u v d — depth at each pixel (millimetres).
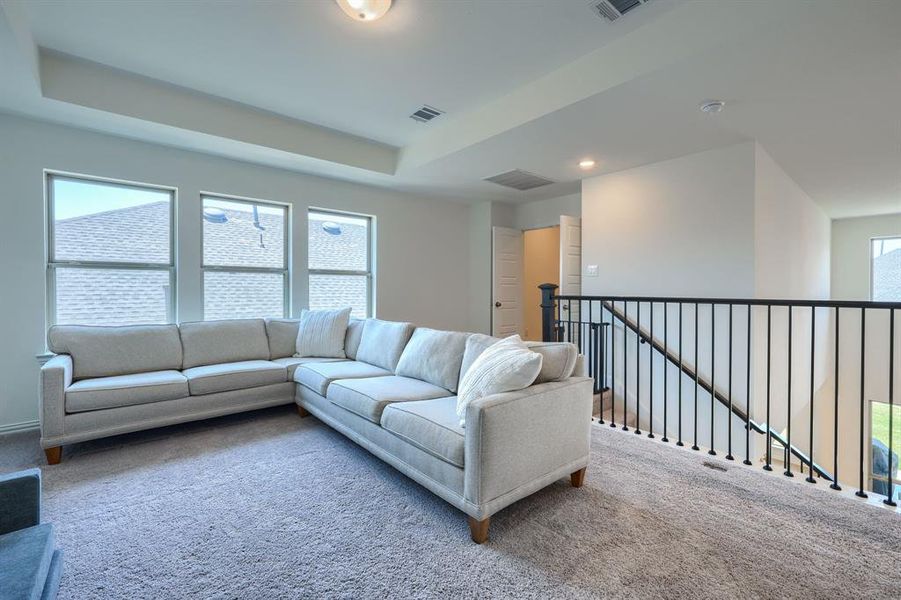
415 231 5516
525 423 1872
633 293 4156
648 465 2484
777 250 3891
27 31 2354
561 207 5645
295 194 4469
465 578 1516
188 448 2777
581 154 3754
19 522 1300
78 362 2967
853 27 1912
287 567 1573
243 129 3527
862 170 4098
